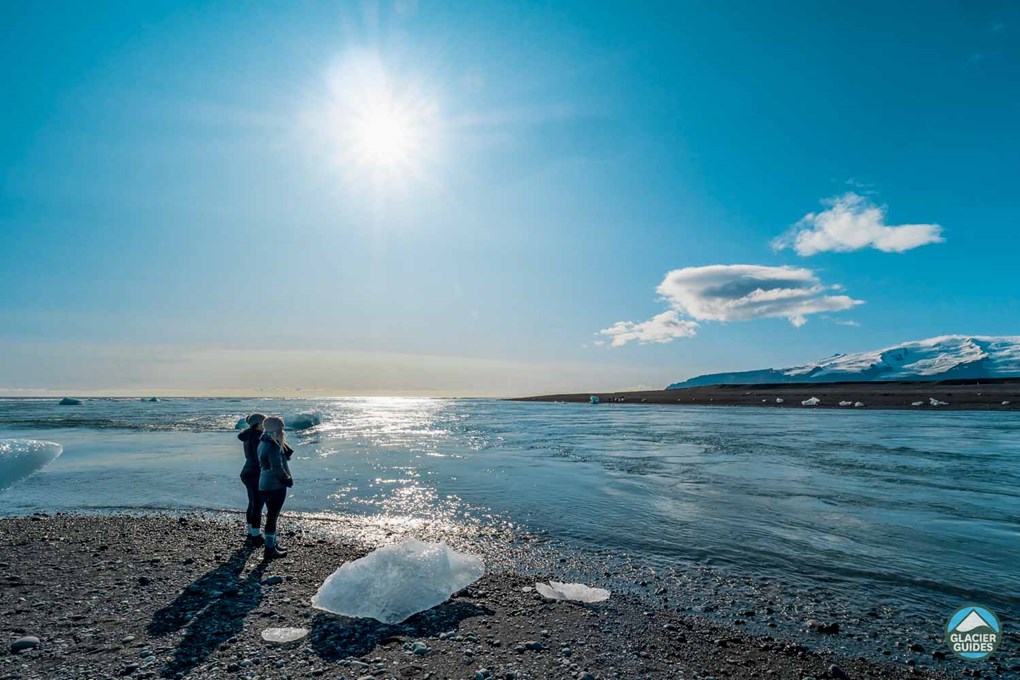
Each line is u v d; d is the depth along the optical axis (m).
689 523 12.34
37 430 39.00
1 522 11.98
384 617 6.47
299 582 7.85
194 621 6.26
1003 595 7.96
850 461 22.42
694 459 23.48
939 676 5.62
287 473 9.44
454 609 6.98
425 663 5.38
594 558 9.77
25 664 5.08
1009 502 14.34
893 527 11.87
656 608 7.36
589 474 19.44
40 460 21.36
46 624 6.09
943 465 21.09
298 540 10.52
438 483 17.64
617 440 32.78
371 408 105.62
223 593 7.25
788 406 81.12
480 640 6.02
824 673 5.55
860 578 8.71
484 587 7.96
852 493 15.64
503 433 39.22
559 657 5.65
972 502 14.36
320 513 13.41
